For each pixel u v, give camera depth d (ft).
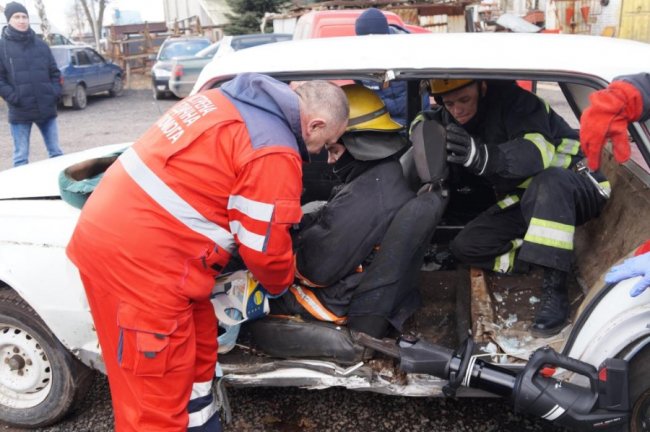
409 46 7.90
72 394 9.03
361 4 38.34
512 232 9.37
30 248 8.35
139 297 6.46
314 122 6.80
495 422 9.05
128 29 89.97
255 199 6.38
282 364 8.16
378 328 8.04
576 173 8.82
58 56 47.55
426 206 7.77
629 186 8.73
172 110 6.84
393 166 8.16
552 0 52.80
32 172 10.32
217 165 6.38
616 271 6.50
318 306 8.28
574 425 7.11
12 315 8.82
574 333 7.36
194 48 51.90
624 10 49.29
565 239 8.34
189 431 7.41
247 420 9.32
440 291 9.73
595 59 7.30
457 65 7.48
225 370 8.28
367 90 8.02
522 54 7.46
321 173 12.03
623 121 6.49
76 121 41.75
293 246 8.34
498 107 9.00
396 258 7.79
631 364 6.99
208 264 6.72
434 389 7.89
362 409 9.45
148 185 6.44
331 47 8.17
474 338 8.28
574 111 10.69
